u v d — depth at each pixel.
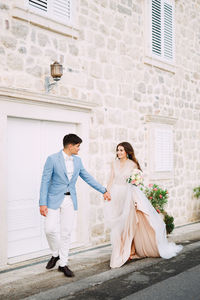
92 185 4.64
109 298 3.55
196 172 9.18
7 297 3.63
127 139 7.01
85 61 6.15
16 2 5.04
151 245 5.08
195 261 4.91
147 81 7.58
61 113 5.63
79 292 3.75
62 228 4.30
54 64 5.38
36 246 5.41
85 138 6.08
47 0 5.55
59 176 4.21
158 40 7.97
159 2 8.01
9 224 5.04
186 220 8.73
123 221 4.95
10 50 4.95
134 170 5.05
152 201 6.66
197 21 9.40
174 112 8.43
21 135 5.21
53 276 4.31
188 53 9.02
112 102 6.68
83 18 6.13
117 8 6.84
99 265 4.85
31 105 5.15
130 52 7.13
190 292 3.67
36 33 5.32
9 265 4.79
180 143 8.62
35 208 5.40
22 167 5.22
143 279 4.15
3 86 4.63
